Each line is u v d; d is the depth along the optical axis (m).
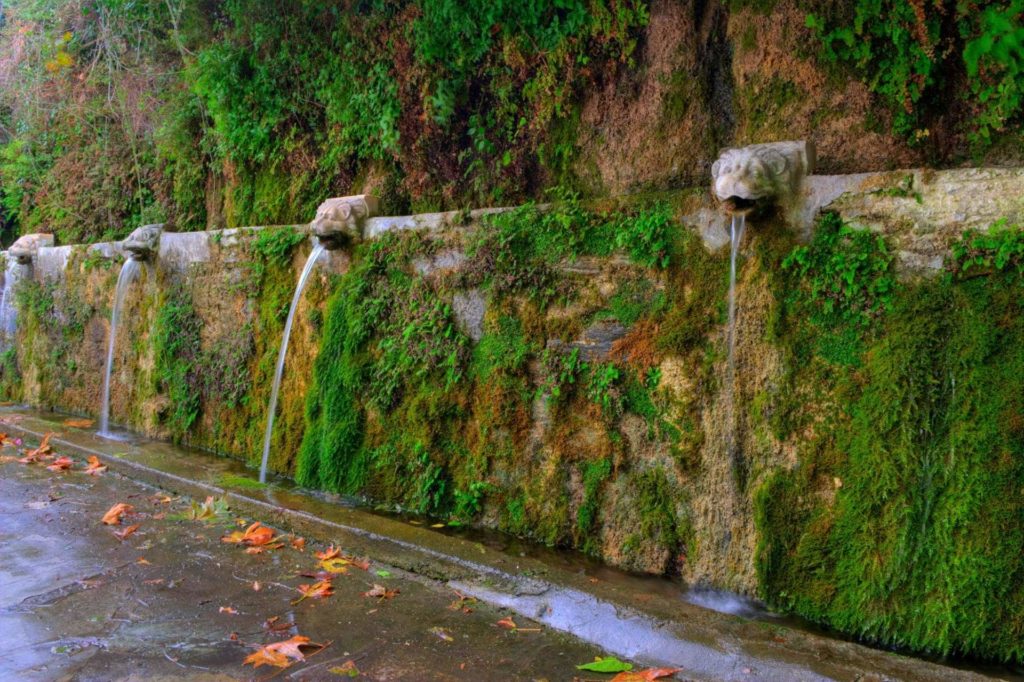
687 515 3.20
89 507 4.03
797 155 2.95
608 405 3.41
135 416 6.38
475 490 3.87
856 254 2.77
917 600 2.56
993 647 2.43
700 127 3.48
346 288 4.59
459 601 2.83
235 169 5.79
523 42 3.91
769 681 2.17
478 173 4.34
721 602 3.00
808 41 3.11
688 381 3.19
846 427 2.78
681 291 3.26
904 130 2.92
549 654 2.40
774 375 2.95
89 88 7.45
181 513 3.95
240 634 2.54
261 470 4.86
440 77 4.28
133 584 2.97
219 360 5.57
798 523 2.87
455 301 4.07
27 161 8.45
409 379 4.23
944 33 2.80
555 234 3.66
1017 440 2.44
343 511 3.79
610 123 3.76
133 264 6.48
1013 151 2.74
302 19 5.04
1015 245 2.46
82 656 2.36
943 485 2.55
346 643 2.48
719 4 3.46
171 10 5.97
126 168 7.21
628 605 2.63
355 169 5.01
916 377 2.62
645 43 3.64
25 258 7.88
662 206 3.32
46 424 6.12
